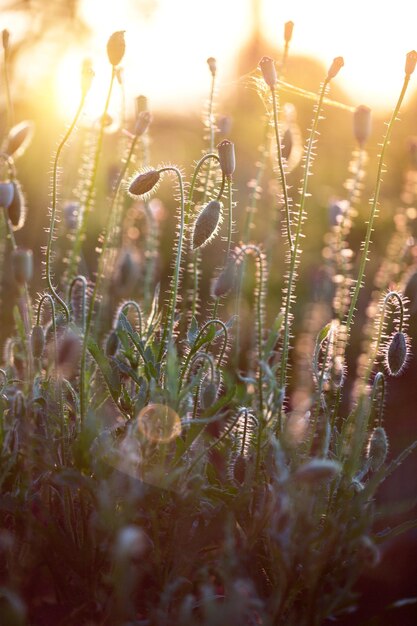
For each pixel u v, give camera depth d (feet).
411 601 7.32
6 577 7.32
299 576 7.04
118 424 7.50
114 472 6.94
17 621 6.13
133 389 8.34
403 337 8.21
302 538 6.78
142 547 7.16
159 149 29.19
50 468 7.23
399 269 13.57
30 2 19.13
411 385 15.05
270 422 7.74
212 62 9.55
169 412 7.16
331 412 8.58
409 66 7.89
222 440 8.22
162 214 12.39
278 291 17.83
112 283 11.53
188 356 7.77
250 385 8.64
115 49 7.68
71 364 7.34
